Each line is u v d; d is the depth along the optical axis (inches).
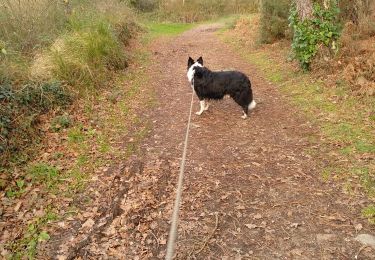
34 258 67.2
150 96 152.7
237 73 120.7
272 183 86.0
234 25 345.4
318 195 80.1
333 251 64.1
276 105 133.7
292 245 66.5
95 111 131.0
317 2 151.6
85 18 192.1
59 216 78.6
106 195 85.7
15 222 76.2
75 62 145.2
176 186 87.5
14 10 156.9
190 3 540.1
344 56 151.3
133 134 117.6
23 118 107.5
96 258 66.6
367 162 89.8
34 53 147.2
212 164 96.4
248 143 106.7
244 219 74.5
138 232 73.0
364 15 167.9
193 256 65.6
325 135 106.0
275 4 217.0
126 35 252.4
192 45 275.1
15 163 94.3
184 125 122.8
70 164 98.0
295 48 161.3
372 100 120.3
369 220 70.9
